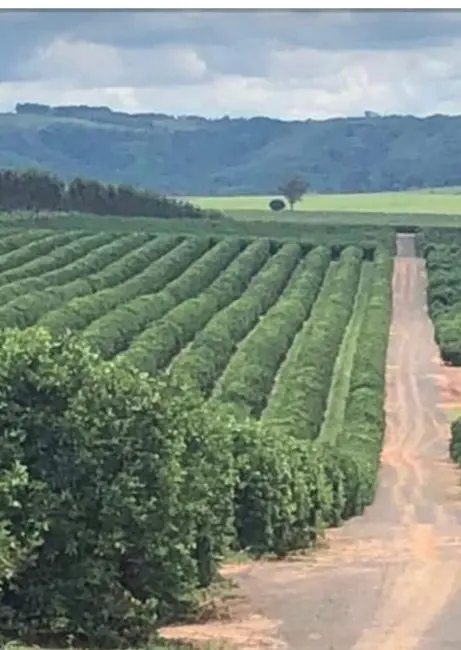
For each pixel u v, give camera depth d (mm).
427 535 42406
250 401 73562
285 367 86625
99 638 21859
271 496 35844
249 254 126062
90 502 22016
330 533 43375
